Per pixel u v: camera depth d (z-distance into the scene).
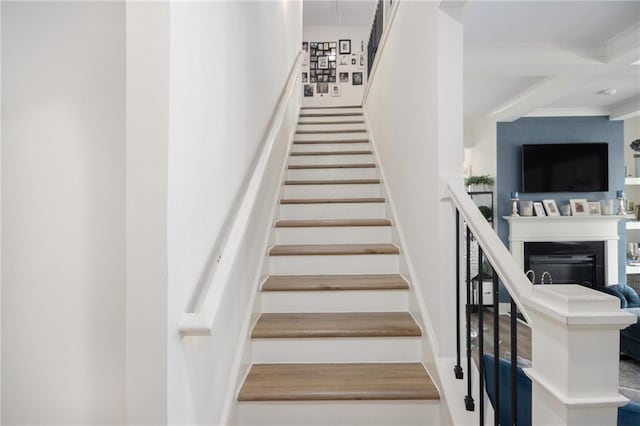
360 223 2.72
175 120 0.98
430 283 1.84
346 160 3.74
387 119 3.13
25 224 1.05
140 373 0.94
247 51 1.83
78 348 1.04
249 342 1.84
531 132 6.02
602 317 0.83
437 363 1.66
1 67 1.05
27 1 1.06
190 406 1.10
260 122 2.22
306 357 1.88
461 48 1.74
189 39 1.08
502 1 2.81
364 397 1.59
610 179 5.86
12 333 1.04
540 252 5.82
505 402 1.50
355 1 6.27
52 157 1.05
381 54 3.49
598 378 0.85
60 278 1.04
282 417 1.61
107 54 1.05
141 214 0.94
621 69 3.72
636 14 3.00
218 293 1.08
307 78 7.12
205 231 1.21
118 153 1.05
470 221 1.42
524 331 4.91
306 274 2.43
